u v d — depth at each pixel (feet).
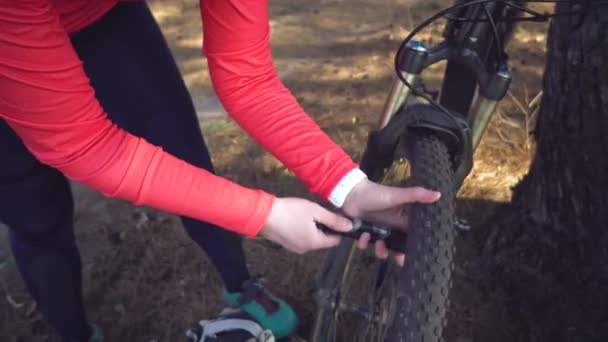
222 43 4.20
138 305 7.74
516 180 8.63
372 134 4.81
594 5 4.66
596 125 5.99
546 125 6.67
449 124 4.31
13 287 8.07
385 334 4.25
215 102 11.17
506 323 6.98
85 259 8.25
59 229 5.78
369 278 6.45
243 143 10.00
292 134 4.28
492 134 9.46
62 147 3.60
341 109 10.60
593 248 6.40
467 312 7.13
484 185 8.62
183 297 7.81
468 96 5.08
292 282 7.78
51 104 3.46
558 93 6.35
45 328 7.60
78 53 5.05
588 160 6.18
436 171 4.03
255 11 4.14
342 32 12.86
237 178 9.32
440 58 4.66
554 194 6.73
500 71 4.58
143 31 5.34
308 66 11.83
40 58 3.34
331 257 5.88
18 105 3.46
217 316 7.13
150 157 3.78
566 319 6.62
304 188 9.05
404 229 4.08
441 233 3.69
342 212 4.21
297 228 3.97
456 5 4.38
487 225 7.94
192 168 3.89
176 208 3.84
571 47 6.01
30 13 3.23
